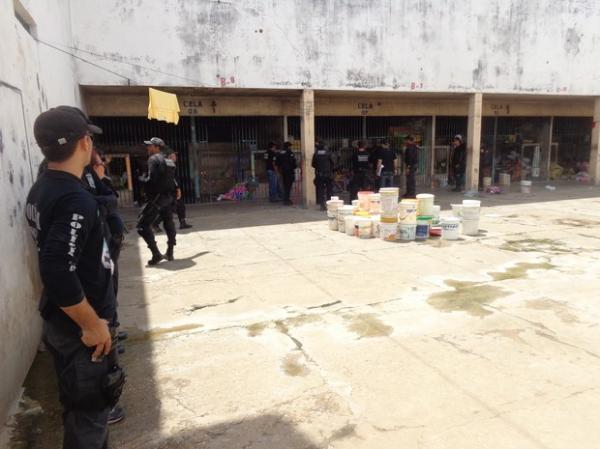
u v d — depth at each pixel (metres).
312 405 3.16
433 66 12.67
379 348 3.95
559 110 18.34
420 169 17.08
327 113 15.23
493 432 2.82
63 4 8.47
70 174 2.10
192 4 10.21
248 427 2.94
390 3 11.91
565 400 3.13
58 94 7.18
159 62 10.12
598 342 3.98
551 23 13.89
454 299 5.07
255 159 14.93
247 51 10.80
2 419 3.00
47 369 3.80
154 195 6.60
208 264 6.79
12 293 3.45
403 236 8.00
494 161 18.31
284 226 9.69
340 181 15.71
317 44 11.38
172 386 3.45
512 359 3.70
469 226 8.34
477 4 12.88
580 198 13.04
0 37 3.75
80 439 2.17
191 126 14.04
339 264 6.62
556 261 6.50
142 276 6.24
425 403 3.14
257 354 3.91
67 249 1.94
